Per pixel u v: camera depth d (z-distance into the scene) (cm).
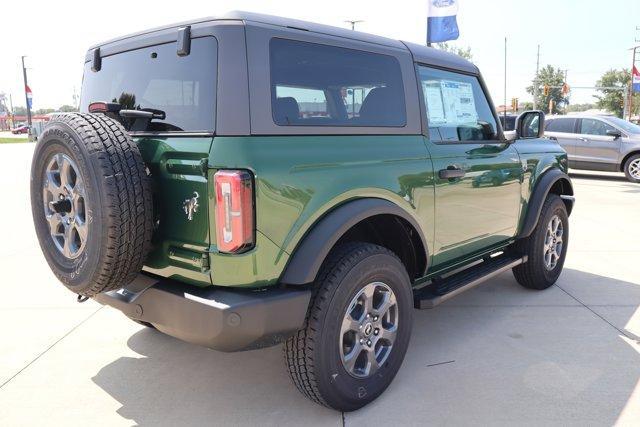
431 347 370
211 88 240
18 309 451
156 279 263
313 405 297
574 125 1438
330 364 264
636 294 483
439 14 1115
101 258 233
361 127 290
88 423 281
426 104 340
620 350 364
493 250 422
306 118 264
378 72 309
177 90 256
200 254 239
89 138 234
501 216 411
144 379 329
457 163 350
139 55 284
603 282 520
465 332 396
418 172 315
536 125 429
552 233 489
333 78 280
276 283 249
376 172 286
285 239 244
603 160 1380
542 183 457
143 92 278
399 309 304
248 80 238
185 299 242
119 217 230
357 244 282
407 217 305
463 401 297
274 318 241
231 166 228
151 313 258
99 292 253
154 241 258
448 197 344
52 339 389
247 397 306
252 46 242
